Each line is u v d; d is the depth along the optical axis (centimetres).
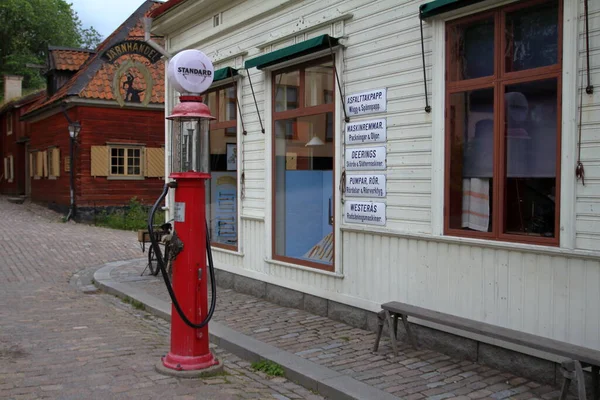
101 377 501
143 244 1084
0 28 4647
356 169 649
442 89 548
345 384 470
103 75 2052
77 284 1039
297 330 648
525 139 489
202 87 521
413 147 579
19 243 1469
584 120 442
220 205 938
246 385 495
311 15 723
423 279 570
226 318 709
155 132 2145
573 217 448
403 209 591
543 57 476
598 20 432
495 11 507
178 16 1008
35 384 482
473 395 449
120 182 2091
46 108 2222
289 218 775
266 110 804
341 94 662
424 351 561
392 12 602
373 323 634
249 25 848
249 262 856
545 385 467
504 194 504
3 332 662
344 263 672
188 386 483
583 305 443
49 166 2342
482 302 514
